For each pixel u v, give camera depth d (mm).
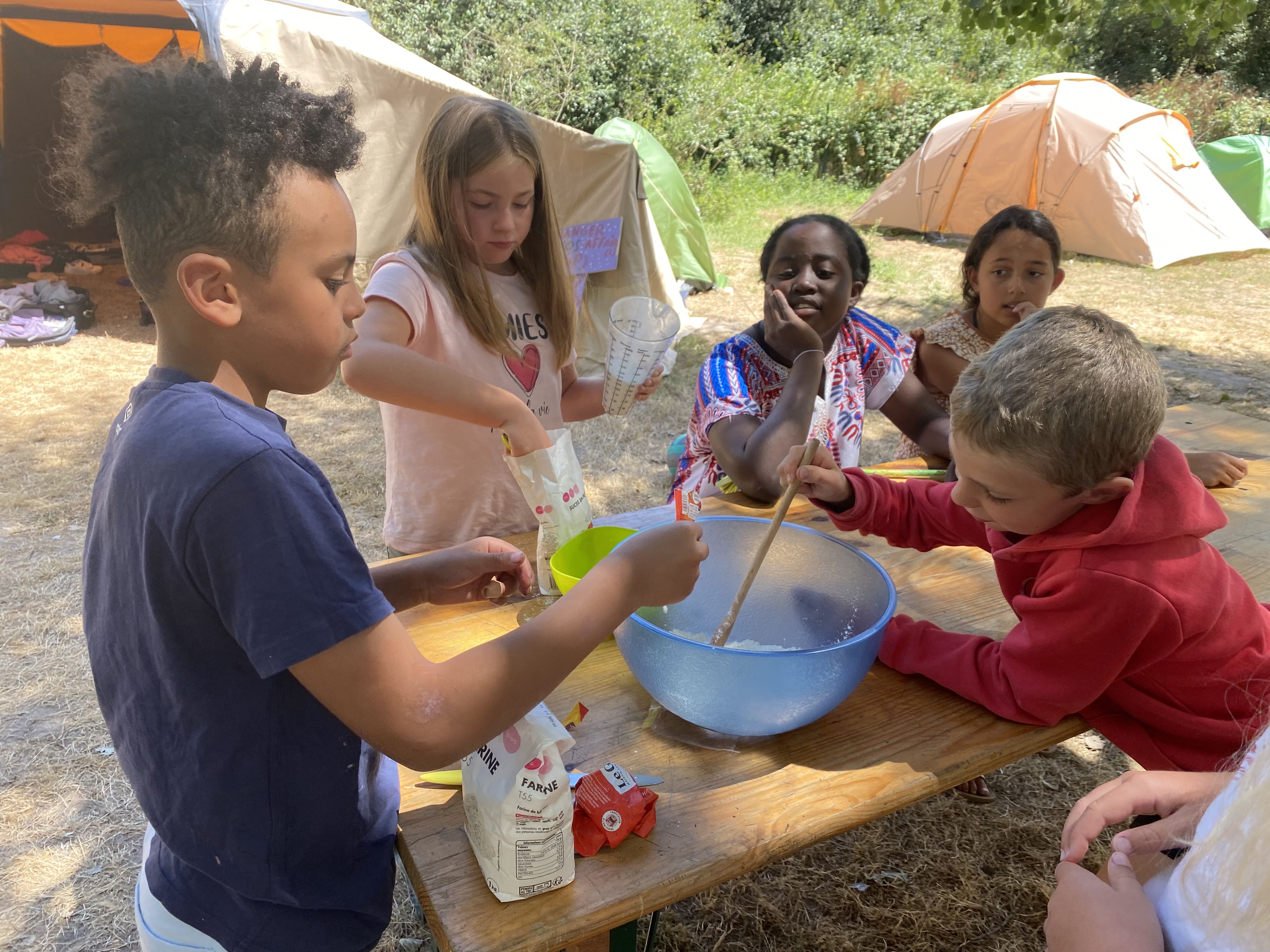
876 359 2127
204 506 696
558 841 808
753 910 1800
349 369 1367
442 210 1638
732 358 2014
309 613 701
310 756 826
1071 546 1029
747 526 1229
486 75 10695
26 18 6555
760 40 15531
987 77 14766
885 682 1191
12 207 7473
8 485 3785
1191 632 1018
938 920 1774
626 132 7297
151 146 691
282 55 4883
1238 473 1853
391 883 916
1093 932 764
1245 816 669
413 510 1854
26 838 2002
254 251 720
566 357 1911
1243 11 4430
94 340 5852
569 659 821
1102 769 2213
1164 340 6348
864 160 12484
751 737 1055
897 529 1389
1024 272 2260
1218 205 8570
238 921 876
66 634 2771
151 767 839
